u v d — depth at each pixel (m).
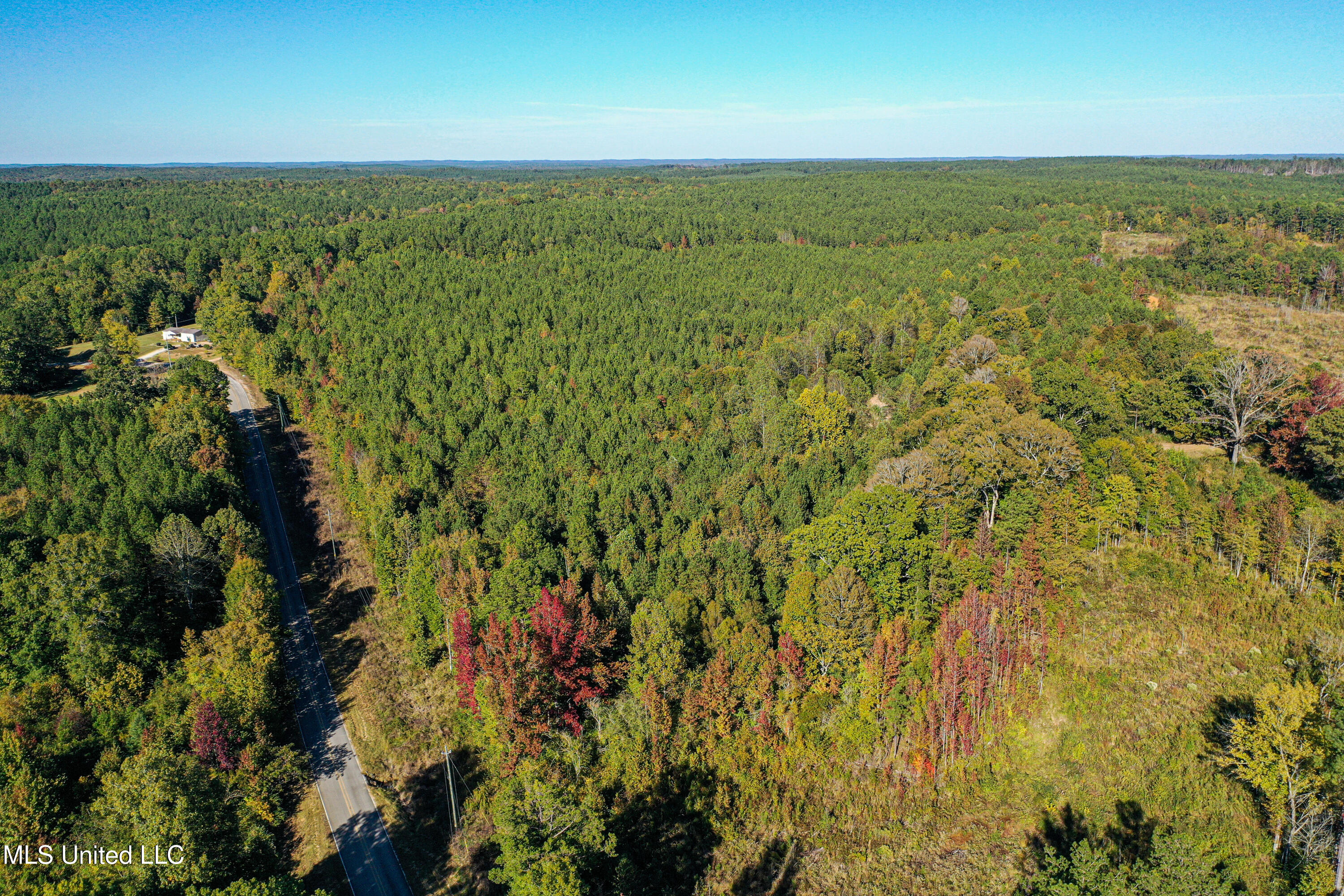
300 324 183.50
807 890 63.56
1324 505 97.62
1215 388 113.25
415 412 140.88
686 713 72.06
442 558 92.81
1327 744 59.25
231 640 81.69
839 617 73.44
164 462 114.19
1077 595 85.25
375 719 82.88
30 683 82.75
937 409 117.25
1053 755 71.81
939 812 68.81
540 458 122.69
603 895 61.59
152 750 63.97
